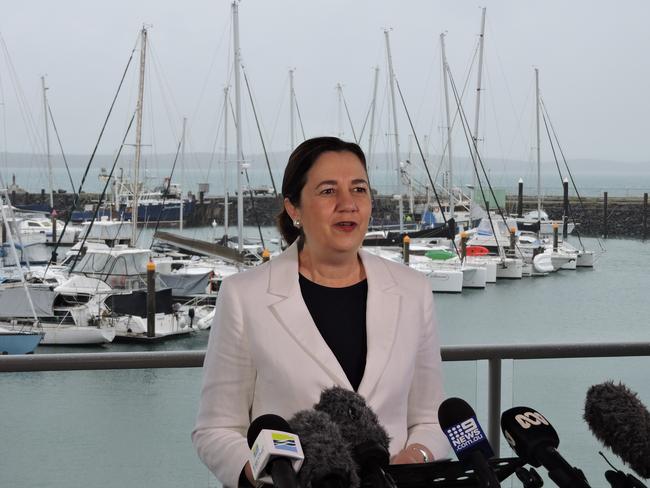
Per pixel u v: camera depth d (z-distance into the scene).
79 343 22.50
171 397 2.85
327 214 1.84
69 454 2.83
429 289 2.00
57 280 25.91
